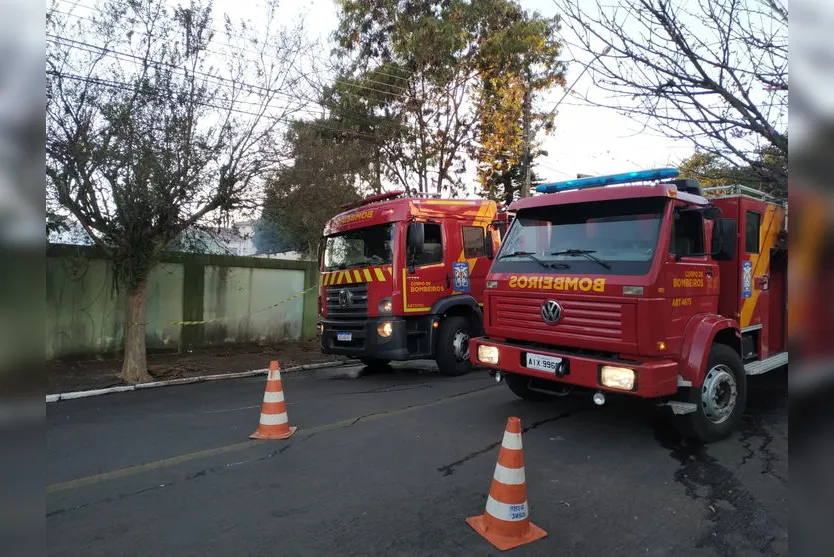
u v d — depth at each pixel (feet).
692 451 17.37
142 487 14.69
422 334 30.32
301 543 11.68
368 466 16.21
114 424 21.22
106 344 35.94
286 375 33.68
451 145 54.85
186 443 18.61
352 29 53.57
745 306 20.06
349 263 32.01
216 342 41.75
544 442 18.30
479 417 21.48
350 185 45.96
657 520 12.73
